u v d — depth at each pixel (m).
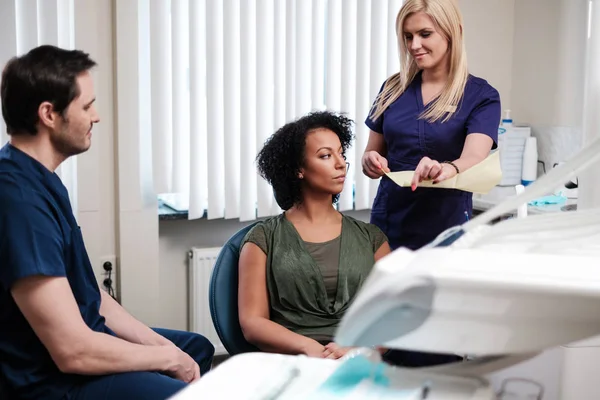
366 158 2.20
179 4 2.97
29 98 1.60
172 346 1.74
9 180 1.56
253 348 1.90
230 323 1.89
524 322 0.77
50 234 1.55
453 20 2.13
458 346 0.81
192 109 3.04
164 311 3.25
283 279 1.86
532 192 0.91
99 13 2.84
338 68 3.28
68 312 1.55
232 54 3.07
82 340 1.55
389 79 2.38
